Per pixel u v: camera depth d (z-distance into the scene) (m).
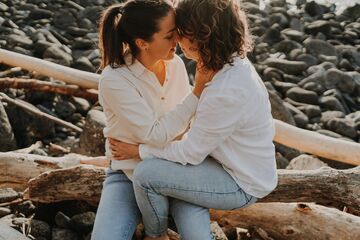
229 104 2.64
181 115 2.83
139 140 2.90
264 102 2.79
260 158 2.81
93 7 9.12
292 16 9.70
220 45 2.65
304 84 7.50
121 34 2.83
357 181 3.36
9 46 7.52
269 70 7.67
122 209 2.94
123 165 2.97
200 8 2.63
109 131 2.97
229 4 2.65
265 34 8.92
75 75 5.80
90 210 3.88
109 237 2.85
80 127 5.97
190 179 2.77
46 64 5.88
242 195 2.83
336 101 7.08
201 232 2.79
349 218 3.38
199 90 2.82
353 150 4.65
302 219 3.44
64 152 5.34
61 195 3.60
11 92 6.21
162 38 2.77
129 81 2.86
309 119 6.79
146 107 2.86
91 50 7.86
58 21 8.69
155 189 2.78
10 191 4.14
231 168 2.80
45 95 6.22
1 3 9.05
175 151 2.77
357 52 8.73
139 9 2.73
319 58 8.38
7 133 5.36
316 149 4.76
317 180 3.37
